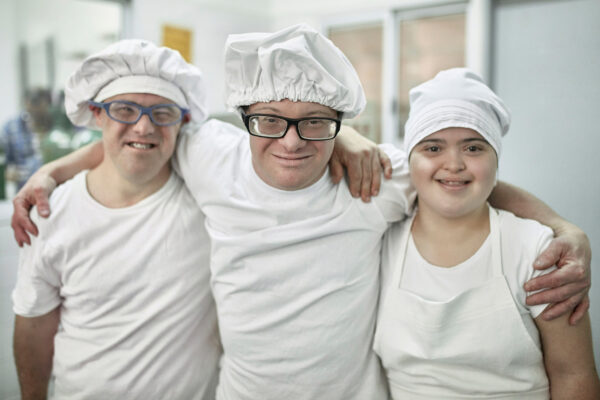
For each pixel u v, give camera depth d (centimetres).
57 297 117
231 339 104
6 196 188
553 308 89
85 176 114
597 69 185
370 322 102
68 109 114
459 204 90
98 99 107
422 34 226
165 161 108
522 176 204
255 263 100
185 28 231
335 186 102
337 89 90
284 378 100
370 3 234
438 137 91
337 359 99
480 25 203
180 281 110
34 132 200
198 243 112
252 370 102
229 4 247
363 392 101
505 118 95
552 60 193
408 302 96
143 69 103
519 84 202
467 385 93
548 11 192
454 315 93
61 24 215
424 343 94
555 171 197
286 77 89
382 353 100
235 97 98
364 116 245
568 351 91
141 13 215
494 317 91
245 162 106
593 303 186
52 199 112
